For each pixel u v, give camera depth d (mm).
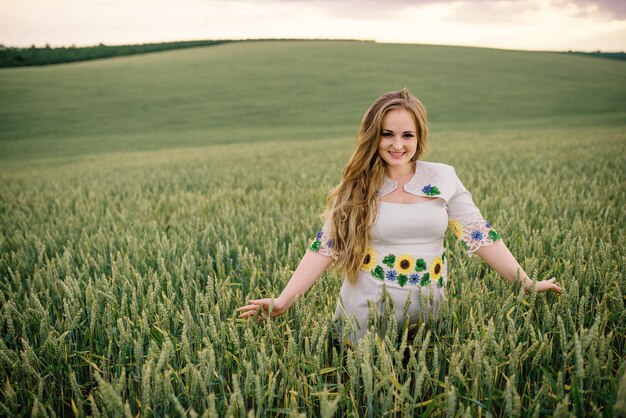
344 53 58500
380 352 1742
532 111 32969
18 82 46344
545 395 1829
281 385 1971
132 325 2326
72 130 31156
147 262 3613
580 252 2523
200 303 2592
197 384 1859
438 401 1958
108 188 9867
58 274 3164
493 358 1853
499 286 2549
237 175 11258
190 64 53219
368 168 2369
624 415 1519
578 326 2340
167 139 27781
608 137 16906
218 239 4102
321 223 4957
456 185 2426
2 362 2098
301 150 18859
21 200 8633
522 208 4742
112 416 1709
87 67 53906
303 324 2275
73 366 2260
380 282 2424
